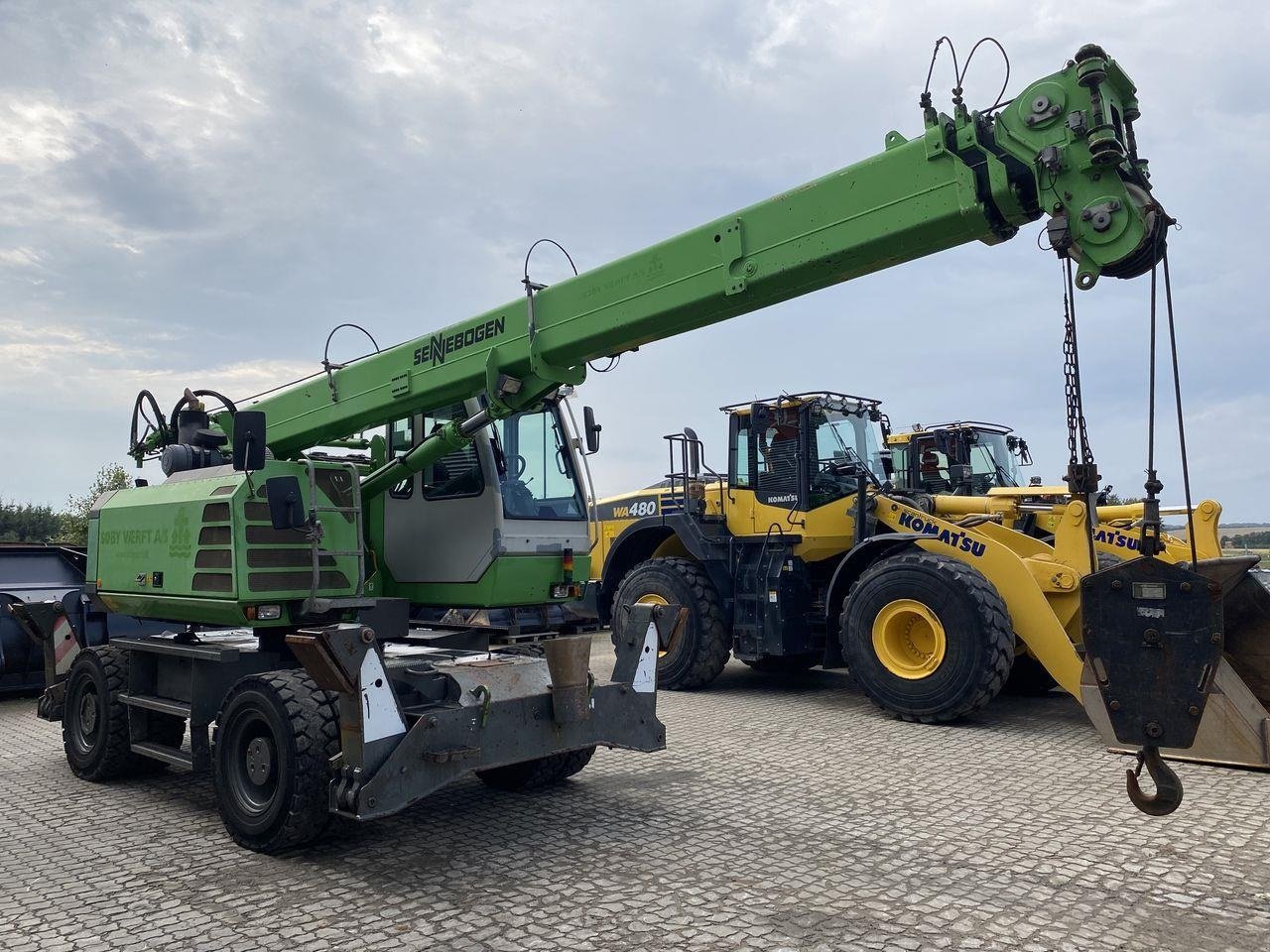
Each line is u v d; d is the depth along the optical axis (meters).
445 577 5.81
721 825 4.54
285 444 6.05
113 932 3.35
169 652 5.20
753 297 4.25
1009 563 7.02
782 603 8.27
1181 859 3.95
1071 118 3.39
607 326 4.57
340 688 3.85
